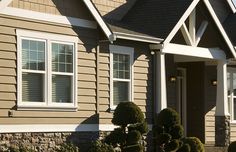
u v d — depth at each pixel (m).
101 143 16.97
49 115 16.36
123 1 21.33
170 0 20.91
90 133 17.53
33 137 15.92
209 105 24.47
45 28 16.38
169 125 18.09
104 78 18.34
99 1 20.44
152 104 19.94
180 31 20.77
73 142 16.98
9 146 15.27
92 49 17.72
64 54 16.89
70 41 17.03
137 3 21.84
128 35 18.36
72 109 16.98
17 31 15.61
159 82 19.88
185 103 24.00
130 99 19.31
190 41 20.75
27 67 15.87
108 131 18.23
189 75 24.02
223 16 27.50
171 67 22.77
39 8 16.23
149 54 19.98
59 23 16.75
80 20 17.36
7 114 15.28
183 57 22.61
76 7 17.27
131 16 21.06
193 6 20.38
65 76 16.92
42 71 16.25
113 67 18.81
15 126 15.46
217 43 22.30
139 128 16.97
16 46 15.58
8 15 15.41
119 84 19.09
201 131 23.78
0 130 15.10
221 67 22.44
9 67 15.38
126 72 19.31
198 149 19.17
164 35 19.55
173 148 17.98
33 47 16.06
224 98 22.36
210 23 21.70
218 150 21.44
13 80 15.46
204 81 23.75
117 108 17.05
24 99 15.77
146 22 20.33
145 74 19.84
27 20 15.90
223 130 22.27
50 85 16.41
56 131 16.52
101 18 17.62
